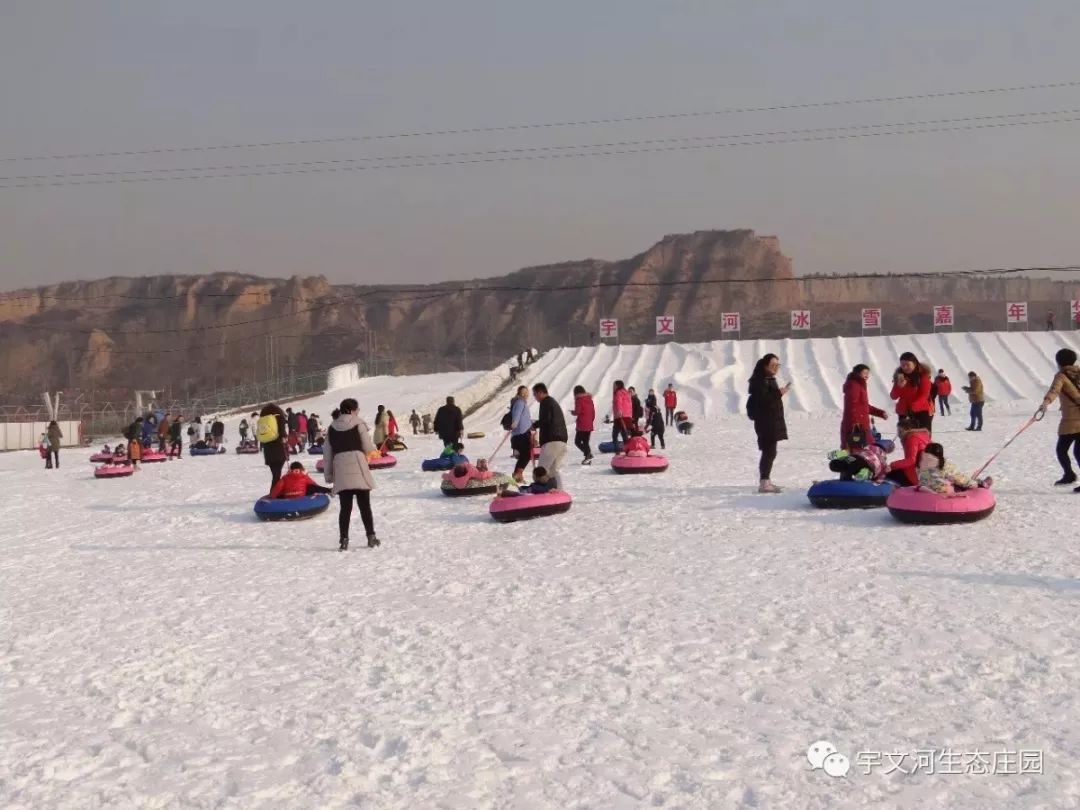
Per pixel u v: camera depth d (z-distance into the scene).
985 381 66.00
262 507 18.83
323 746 6.66
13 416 70.88
